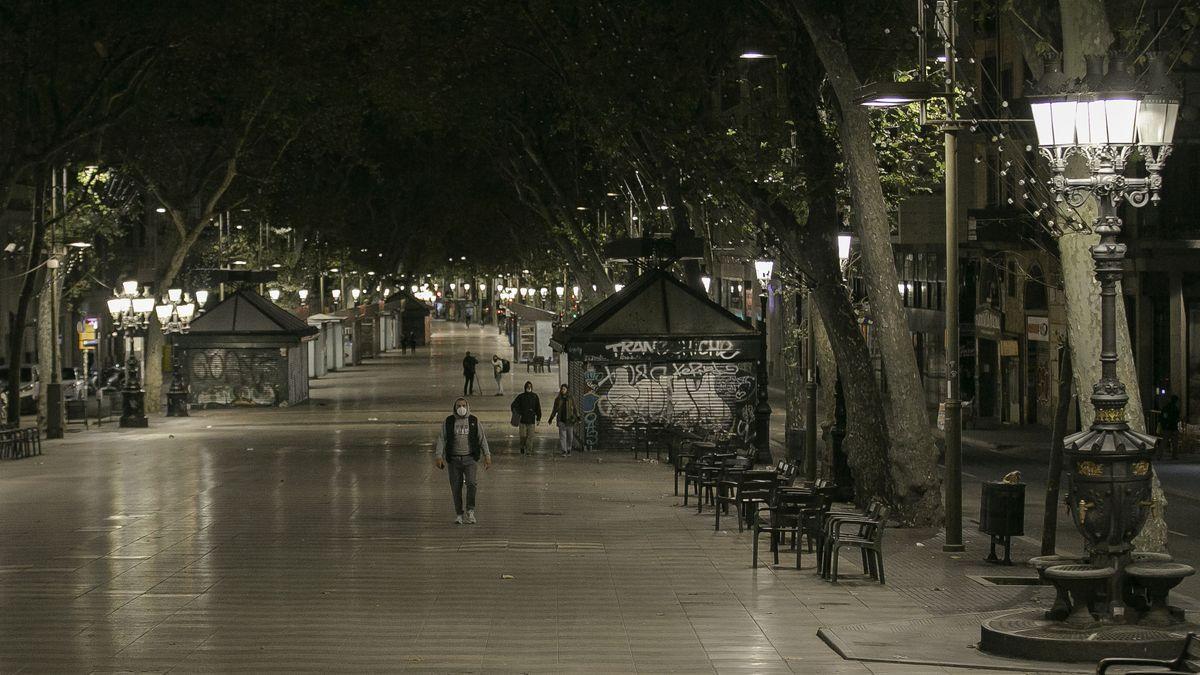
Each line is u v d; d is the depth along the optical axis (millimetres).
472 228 97375
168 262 62188
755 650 14633
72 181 60562
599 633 15539
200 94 54406
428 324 132000
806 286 29000
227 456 41562
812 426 32156
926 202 53031
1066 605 14398
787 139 31547
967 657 14023
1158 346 46188
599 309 45719
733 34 34969
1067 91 13352
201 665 13758
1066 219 16547
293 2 50750
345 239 97062
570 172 65812
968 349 58969
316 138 65750
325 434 50531
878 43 30422
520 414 42812
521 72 54688
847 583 19141
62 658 14070
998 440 46625
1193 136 43938
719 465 28984
